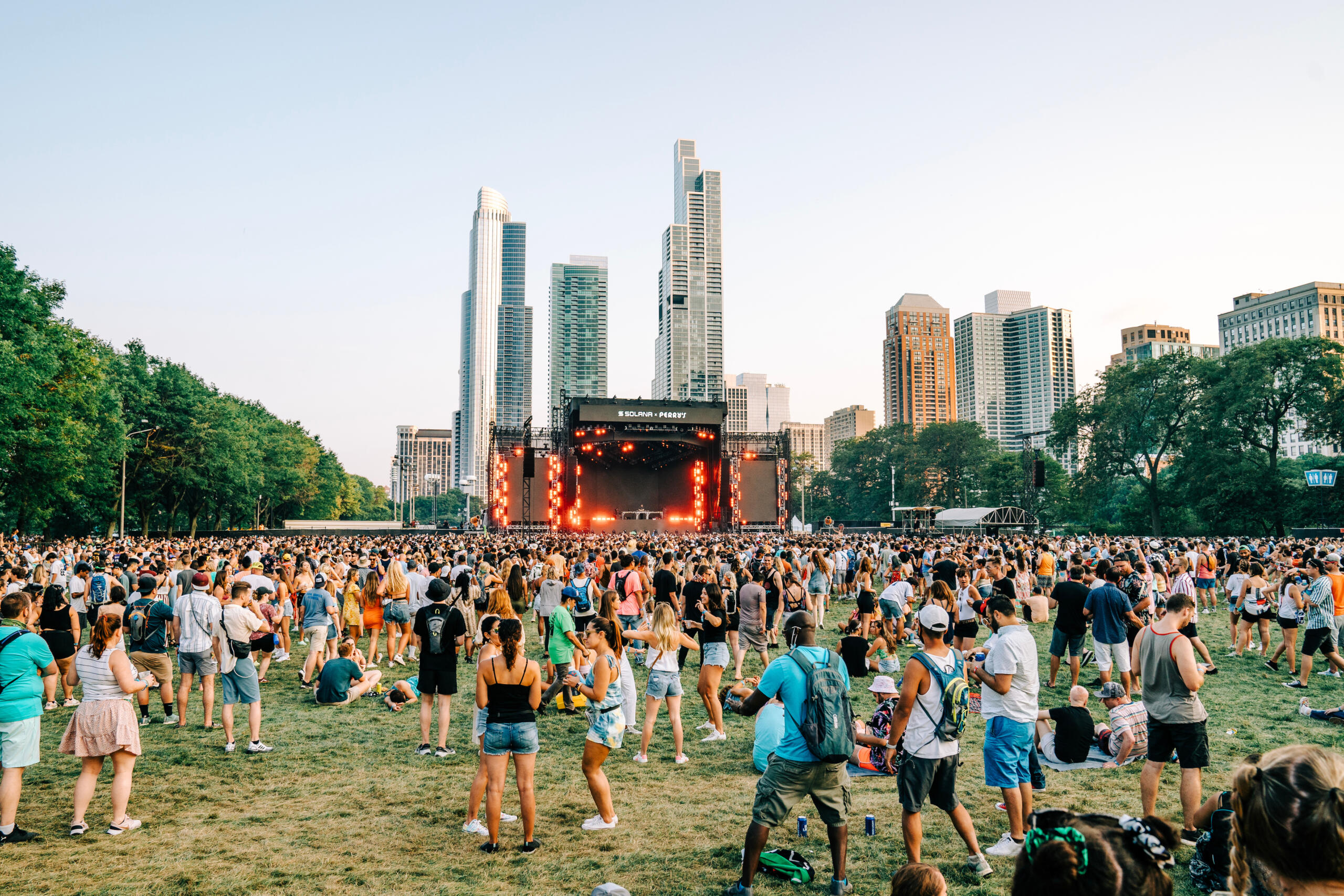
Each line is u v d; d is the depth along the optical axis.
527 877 5.66
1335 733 9.11
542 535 48.88
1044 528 78.69
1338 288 164.12
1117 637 10.73
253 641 12.64
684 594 12.25
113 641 6.55
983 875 5.51
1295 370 53.50
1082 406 66.69
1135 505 70.56
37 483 37.09
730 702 10.49
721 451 57.41
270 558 18.78
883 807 7.06
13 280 32.53
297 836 6.48
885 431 118.06
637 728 10.14
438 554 20.61
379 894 5.39
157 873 5.71
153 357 59.28
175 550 26.83
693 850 6.15
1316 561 11.54
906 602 14.59
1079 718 8.05
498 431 57.22
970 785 7.64
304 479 90.88
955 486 108.88
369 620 14.15
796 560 20.12
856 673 11.23
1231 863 2.24
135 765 8.40
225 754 8.88
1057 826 1.92
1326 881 1.83
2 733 6.30
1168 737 5.91
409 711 11.05
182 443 57.38
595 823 6.63
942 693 5.38
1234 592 16.31
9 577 13.64
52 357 33.56
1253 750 8.52
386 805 7.25
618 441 54.53
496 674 6.18
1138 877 1.78
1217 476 54.50
